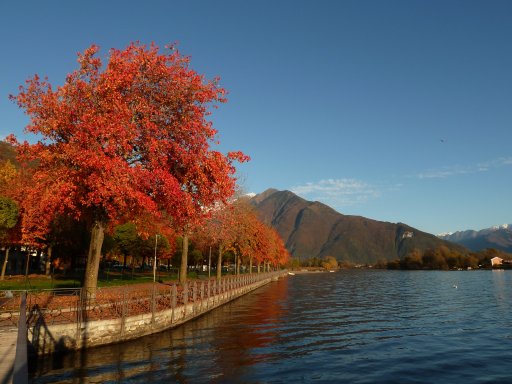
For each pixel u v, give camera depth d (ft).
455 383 48.83
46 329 54.95
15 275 163.22
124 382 46.29
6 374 32.09
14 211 113.50
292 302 147.64
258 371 52.60
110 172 60.44
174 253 248.11
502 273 469.16
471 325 93.56
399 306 135.44
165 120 73.77
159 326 74.69
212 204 80.94
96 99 67.21
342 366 55.83
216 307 121.39
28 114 66.13
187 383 46.88
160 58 71.97
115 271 234.17
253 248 233.76
